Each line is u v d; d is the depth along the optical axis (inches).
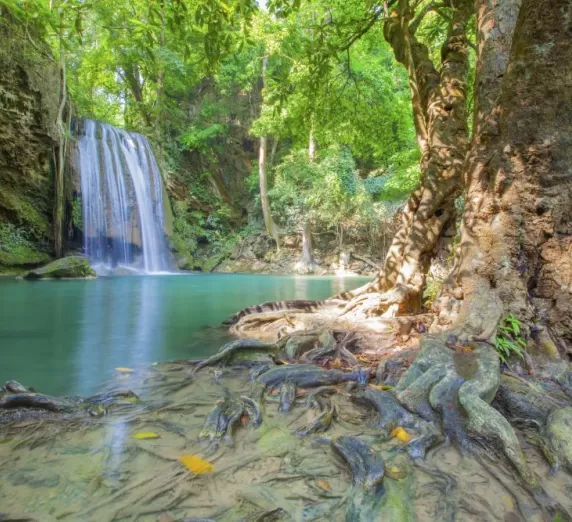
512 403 80.4
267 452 63.5
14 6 398.9
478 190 125.2
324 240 854.5
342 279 582.6
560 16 107.0
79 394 90.7
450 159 181.8
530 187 114.9
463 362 89.4
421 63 208.2
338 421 76.2
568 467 60.7
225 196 989.8
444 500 52.4
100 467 57.7
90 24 633.0
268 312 181.3
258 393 87.2
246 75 784.9
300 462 60.6
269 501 50.8
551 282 113.3
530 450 66.3
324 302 193.6
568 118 111.7
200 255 858.1
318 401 84.0
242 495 51.9
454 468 60.6
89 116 860.0
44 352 132.3
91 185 634.8
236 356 117.3
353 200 761.0
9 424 70.8
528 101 113.8
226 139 977.5
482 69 137.5
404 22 203.8
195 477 55.7
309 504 50.5
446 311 124.6
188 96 977.5
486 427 66.6
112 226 662.5
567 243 113.0
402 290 172.4
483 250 119.9
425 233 182.2
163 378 102.3
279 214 881.5
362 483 53.7
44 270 460.8
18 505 48.7
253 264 844.6
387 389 91.4
